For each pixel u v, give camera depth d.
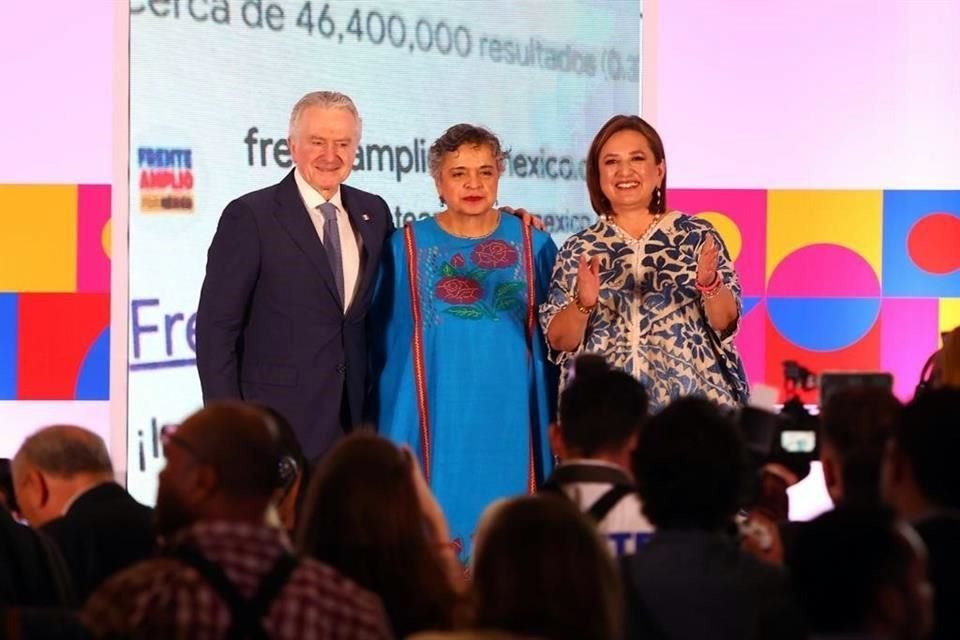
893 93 19.89
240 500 7.91
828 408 9.71
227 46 17.70
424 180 18.11
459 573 9.53
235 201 15.77
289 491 10.77
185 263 17.69
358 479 8.41
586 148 18.39
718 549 8.38
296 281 15.51
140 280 17.55
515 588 7.04
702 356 15.24
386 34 17.98
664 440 8.60
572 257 15.47
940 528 8.16
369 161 17.92
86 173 19.98
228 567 7.40
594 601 7.05
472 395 15.75
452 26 18.12
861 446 9.48
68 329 20.12
